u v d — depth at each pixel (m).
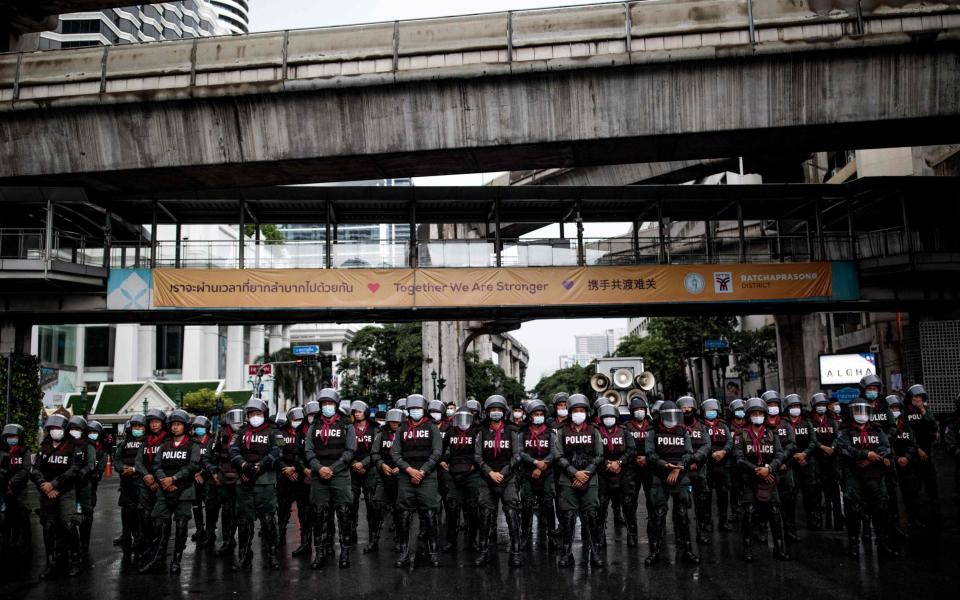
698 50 20.03
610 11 20.53
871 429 10.20
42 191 23.98
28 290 24.84
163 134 22.25
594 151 22.39
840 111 20.33
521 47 20.73
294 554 11.34
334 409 10.52
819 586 8.59
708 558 10.33
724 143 21.84
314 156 22.17
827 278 25.64
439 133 21.70
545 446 10.54
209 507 12.26
